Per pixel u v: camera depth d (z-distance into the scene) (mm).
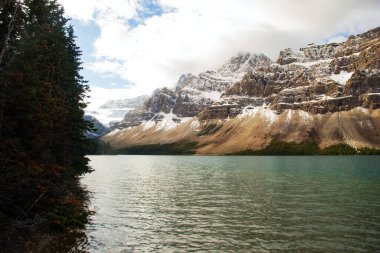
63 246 27609
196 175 103375
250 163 179500
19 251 23203
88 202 50688
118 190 65938
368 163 156125
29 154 29281
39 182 28375
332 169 118250
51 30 42875
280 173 104375
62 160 46031
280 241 29719
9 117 26453
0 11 32438
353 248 27531
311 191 60531
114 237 31047
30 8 39156
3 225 24312
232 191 62688
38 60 37250
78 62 61781
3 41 33344
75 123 51219
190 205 48531
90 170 67625
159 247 28250
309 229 33625
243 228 34438
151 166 163875
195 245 28859
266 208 45250
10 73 27859
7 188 24531
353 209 43562
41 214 29812
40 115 29031
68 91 53562
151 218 39562
